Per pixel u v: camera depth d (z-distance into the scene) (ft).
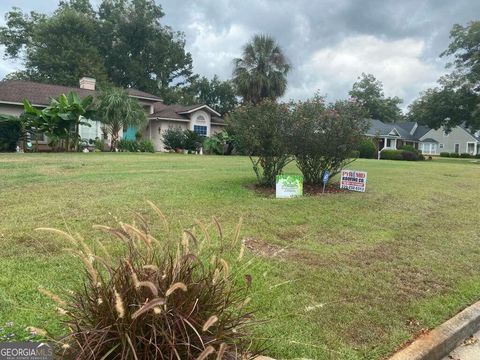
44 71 121.90
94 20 136.98
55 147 57.11
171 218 16.93
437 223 19.94
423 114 116.37
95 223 15.58
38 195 20.35
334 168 27.37
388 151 87.30
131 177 27.40
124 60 139.64
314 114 25.48
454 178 38.37
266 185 26.16
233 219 17.61
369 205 22.35
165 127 83.05
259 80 96.94
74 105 55.31
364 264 13.58
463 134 185.47
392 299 11.11
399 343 9.00
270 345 8.19
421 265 13.92
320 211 20.12
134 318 5.65
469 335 10.36
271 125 24.79
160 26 144.25
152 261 6.97
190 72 157.69
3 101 63.41
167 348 6.22
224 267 7.08
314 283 11.67
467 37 104.32
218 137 72.69
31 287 10.11
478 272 13.79
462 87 107.86
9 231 14.28
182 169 34.76
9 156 42.63
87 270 7.47
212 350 5.60
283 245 15.02
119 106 61.72
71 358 6.39
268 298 10.34
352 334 9.17
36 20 130.31
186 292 6.58
